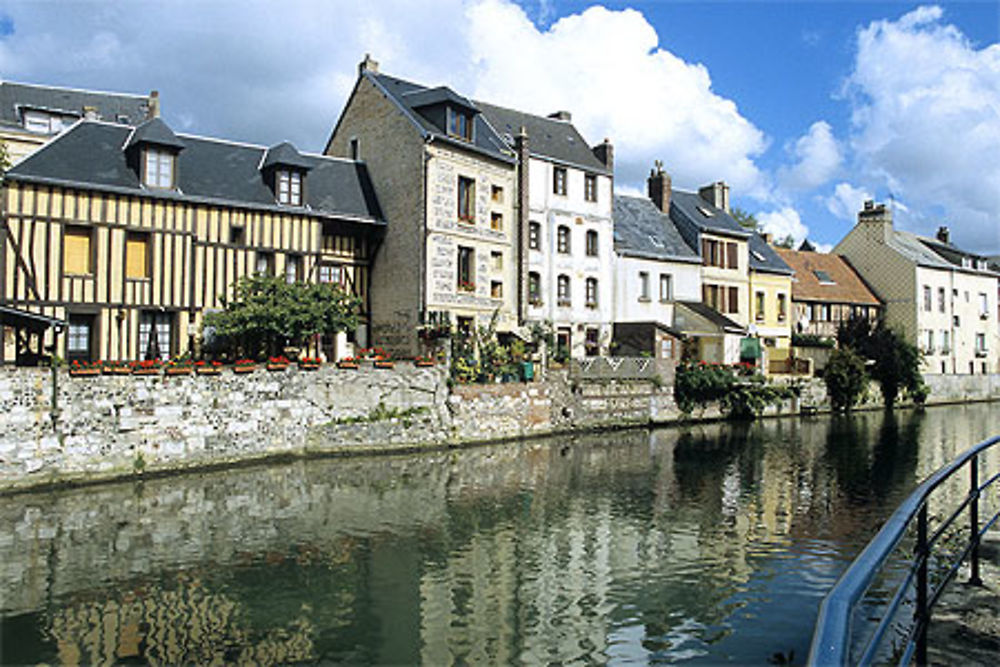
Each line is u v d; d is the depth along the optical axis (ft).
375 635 26.30
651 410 88.79
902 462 62.18
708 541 37.68
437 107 82.99
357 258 83.82
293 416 59.77
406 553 35.35
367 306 84.48
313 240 75.10
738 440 76.59
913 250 150.71
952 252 159.33
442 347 70.79
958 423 96.68
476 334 80.12
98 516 41.32
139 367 51.85
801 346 122.93
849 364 111.86
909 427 91.09
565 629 26.94
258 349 68.80
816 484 52.21
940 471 12.40
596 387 83.25
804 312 132.57
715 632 26.71
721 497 47.78
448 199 82.12
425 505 44.78
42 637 25.81
